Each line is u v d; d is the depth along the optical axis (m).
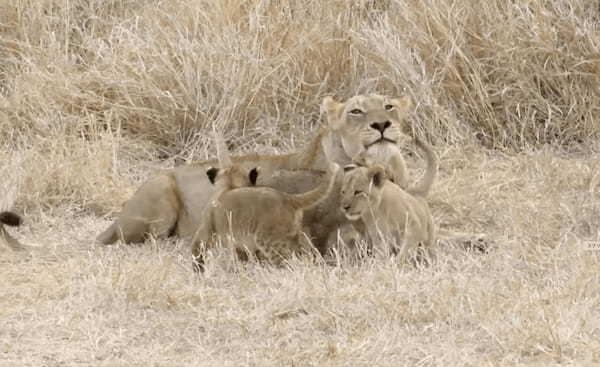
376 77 15.84
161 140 15.59
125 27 17.09
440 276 10.32
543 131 15.51
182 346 9.16
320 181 11.93
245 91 15.68
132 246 12.15
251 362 8.77
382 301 9.70
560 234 11.94
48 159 14.27
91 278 10.55
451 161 14.67
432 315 9.55
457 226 12.87
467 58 15.62
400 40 16.05
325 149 12.48
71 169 13.87
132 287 10.12
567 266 10.82
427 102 15.29
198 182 12.35
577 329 9.04
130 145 15.10
